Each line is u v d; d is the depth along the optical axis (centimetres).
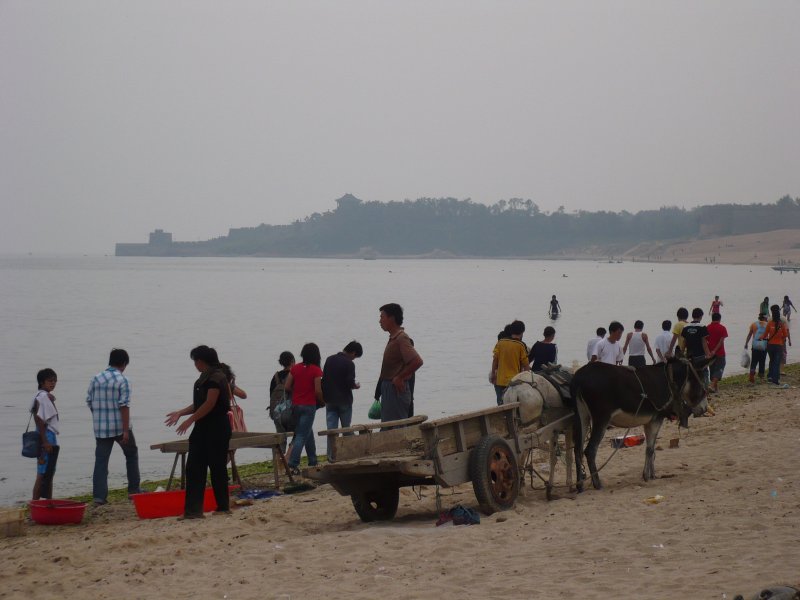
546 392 1430
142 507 1480
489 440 1296
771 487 1367
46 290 11931
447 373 3741
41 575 1067
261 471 1912
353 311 7806
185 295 10769
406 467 1180
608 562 1004
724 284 14625
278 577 1015
